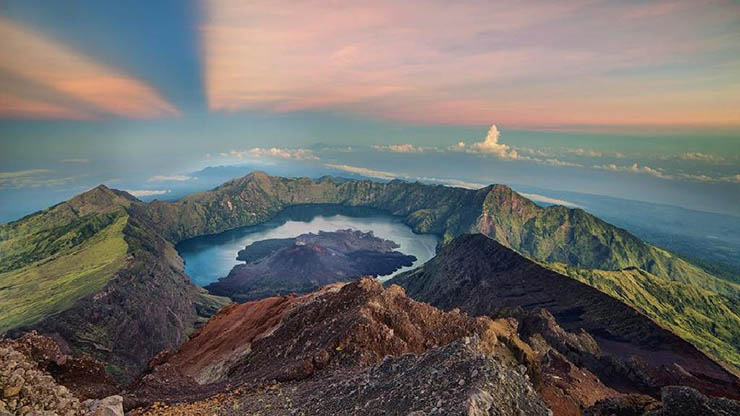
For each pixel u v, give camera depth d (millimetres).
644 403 37188
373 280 59406
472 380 17672
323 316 54500
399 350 42281
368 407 19906
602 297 146250
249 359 51094
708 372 94375
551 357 76188
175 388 39094
